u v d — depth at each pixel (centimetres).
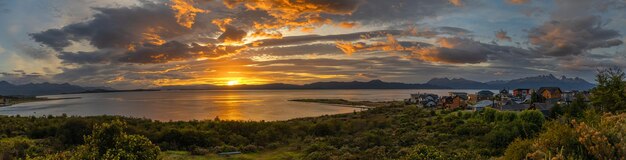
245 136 4006
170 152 3078
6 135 3544
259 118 8600
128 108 12838
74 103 17475
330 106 14138
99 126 1465
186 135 3503
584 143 614
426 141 3212
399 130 4228
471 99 11512
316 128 4462
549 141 692
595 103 2275
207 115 9494
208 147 3350
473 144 2681
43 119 4819
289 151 3234
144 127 4425
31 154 2544
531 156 688
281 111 11094
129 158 1373
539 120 3225
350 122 5222
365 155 2642
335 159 2545
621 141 581
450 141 3100
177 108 12712
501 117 3941
